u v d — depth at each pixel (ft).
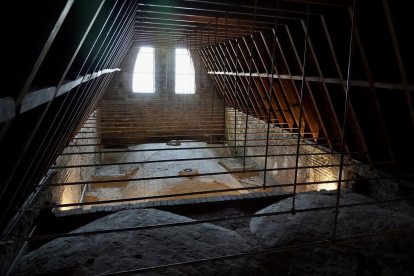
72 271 9.79
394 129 16.30
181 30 26.32
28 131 7.09
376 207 15.81
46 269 10.03
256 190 33.45
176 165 35.94
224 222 15.66
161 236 12.34
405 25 11.85
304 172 27.37
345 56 16.34
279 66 24.26
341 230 13.10
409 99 13.26
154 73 51.29
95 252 10.97
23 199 12.31
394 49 12.93
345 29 15.65
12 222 11.47
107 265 10.19
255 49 25.82
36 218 14.37
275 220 14.48
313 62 19.65
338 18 15.74
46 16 4.86
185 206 17.29
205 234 12.89
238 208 17.62
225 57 32.40
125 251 11.05
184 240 12.21
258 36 23.90
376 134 18.20
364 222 13.75
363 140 18.49
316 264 11.23
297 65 21.72
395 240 12.40
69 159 23.56
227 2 16.30
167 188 28.35
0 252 9.91
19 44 4.90
